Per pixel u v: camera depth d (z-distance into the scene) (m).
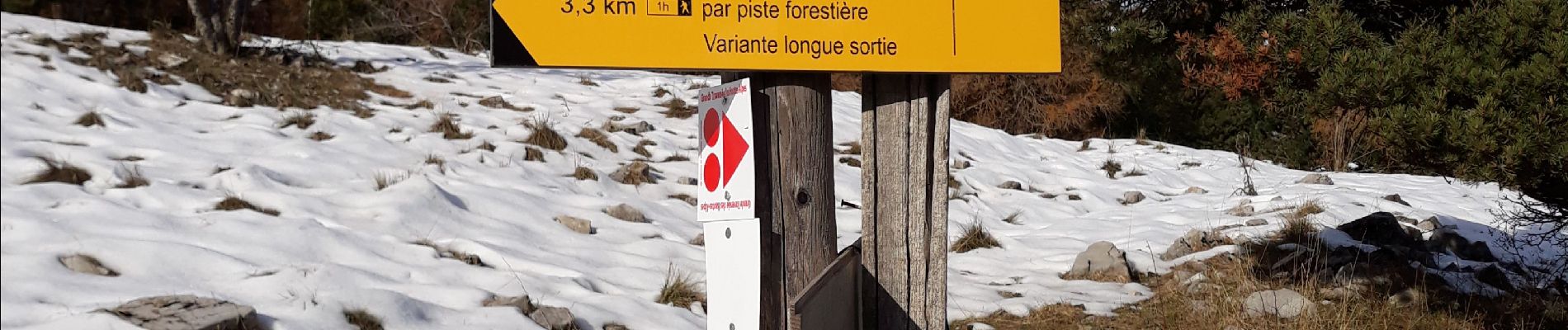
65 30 14.33
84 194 7.88
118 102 11.32
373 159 10.27
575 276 7.25
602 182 10.56
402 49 18.22
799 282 4.64
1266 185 14.04
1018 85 21.75
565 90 15.47
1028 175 13.83
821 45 4.59
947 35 4.76
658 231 9.08
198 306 5.42
